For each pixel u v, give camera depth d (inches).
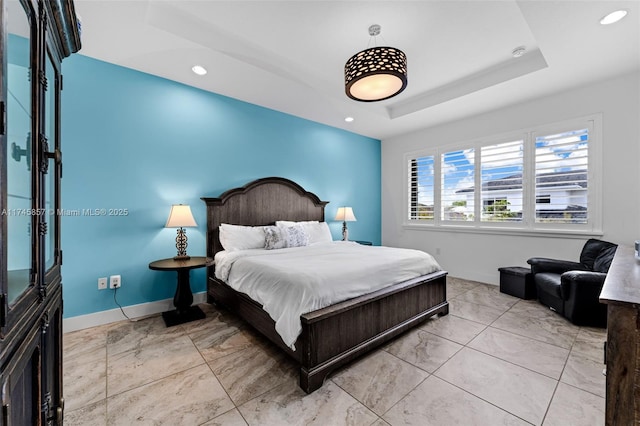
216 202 131.3
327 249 127.2
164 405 61.0
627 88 115.3
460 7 85.4
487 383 68.4
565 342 88.9
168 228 119.3
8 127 26.9
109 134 105.0
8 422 23.8
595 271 111.0
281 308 74.0
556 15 79.0
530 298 131.6
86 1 73.6
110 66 105.2
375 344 82.7
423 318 101.8
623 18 79.7
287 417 57.5
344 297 77.6
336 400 62.7
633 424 33.7
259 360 79.4
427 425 55.2
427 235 191.3
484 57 113.7
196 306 121.6
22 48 30.2
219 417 57.6
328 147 184.7
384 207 219.3
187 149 124.7
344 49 108.5
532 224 143.6
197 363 77.7
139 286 111.8
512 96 136.6
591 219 125.6
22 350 27.7
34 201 33.0
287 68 119.0
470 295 138.3
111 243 105.6
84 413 58.3
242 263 101.0
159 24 85.4
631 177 115.3
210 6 85.4
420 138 194.4
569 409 59.1
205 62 105.3
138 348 85.7
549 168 137.6
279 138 158.2
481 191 163.5
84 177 100.0
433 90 145.2
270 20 91.6
